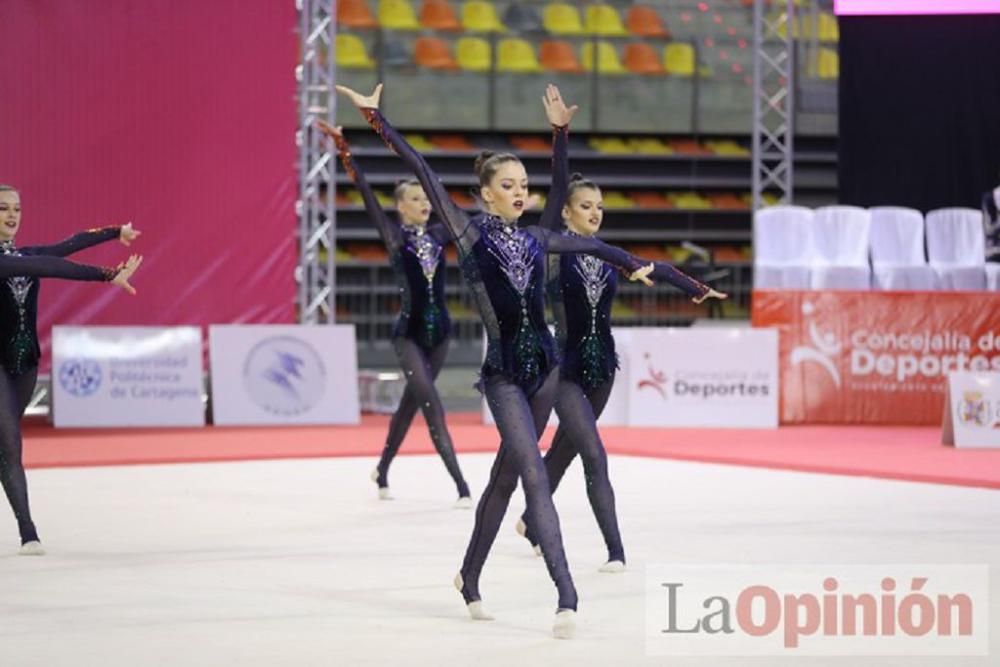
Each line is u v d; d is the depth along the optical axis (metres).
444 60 47.34
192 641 10.95
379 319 44.28
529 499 11.29
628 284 45.94
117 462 23.97
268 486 20.97
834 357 30.70
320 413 30.73
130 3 30.97
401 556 14.90
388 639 11.00
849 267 34.03
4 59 30.27
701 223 48.25
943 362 30.53
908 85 38.84
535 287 11.84
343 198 45.88
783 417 30.69
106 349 29.98
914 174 39.00
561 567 11.11
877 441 27.39
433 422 18.70
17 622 11.67
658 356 30.34
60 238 30.78
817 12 46.44
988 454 25.03
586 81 48.16
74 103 30.72
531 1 48.47
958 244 35.75
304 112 31.83
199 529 16.77
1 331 15.25
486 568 14.18
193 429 29.69
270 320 31.97
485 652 10.53
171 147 31.28
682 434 28.73
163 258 31.30
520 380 11.72
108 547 15.48
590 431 13.77
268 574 13.85
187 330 30.41
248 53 31.59
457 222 11.84
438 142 47.16
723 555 14.60
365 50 46.88
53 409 29.59
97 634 11.21
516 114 47.84
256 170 31.73
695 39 48.66
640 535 16.00
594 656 10.41
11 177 30.41
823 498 19.25
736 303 46.75
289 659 10.33
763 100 47.72
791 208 34.22
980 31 38.62
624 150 48.12
